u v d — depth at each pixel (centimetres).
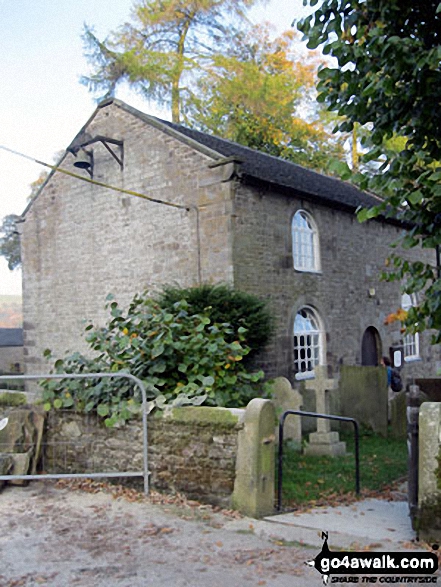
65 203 1669
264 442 629
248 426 626
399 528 595
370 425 1252
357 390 1274
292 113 2820
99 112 1570
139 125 1466
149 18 2430
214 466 650
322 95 598
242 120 2702
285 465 905
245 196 1309
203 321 820
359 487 786
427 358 2058
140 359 775
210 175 1303
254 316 1151
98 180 1572
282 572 475
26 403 801
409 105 560
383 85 527
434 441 534
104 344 807
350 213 1681
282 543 538
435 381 1030
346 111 590
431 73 529
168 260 1388
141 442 711
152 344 769
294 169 1870
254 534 561
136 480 711
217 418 648
